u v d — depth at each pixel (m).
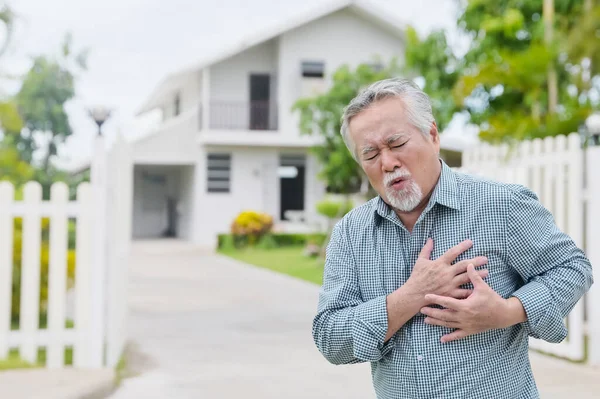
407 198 1.98
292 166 24.42
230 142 23.25
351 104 2.04
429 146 2.01
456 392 1.94
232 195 23.98
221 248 22.20
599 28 9.94
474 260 1.92
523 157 6.66
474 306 1.86
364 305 2.00
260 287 12.25
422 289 1.92
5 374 5.36
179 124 23.94
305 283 12.74
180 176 27.94
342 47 23.97
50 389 4.91
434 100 15.30
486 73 10.59
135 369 6.02
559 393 4.95
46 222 8.15
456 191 2.01
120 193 6.38
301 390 5.33
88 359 5.73
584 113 9.49
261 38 23.11
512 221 1.97
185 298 10.86
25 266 5.68
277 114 23.64
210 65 24.05
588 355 5.96
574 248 2.01
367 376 5.80
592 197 5.96
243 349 6.93
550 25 11.72
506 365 1.97
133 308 9.82
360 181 17.50
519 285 2.06
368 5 23.25
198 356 6.58
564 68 10.87
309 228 23.00
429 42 15.66
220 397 5.14
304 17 23.09
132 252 21.52
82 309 5.75
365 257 2.11
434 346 1.96
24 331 5.68
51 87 35.44
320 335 2.12
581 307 6.03
